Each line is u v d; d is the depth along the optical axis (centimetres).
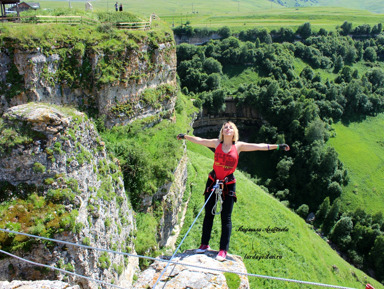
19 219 1855
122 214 2686
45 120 1970
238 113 11919
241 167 10362
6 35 3241
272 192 9475
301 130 10344
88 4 5159
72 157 2078
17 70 3319
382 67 15825
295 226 5553
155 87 4894
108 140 3956
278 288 4169
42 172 1945
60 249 1895
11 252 1780
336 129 11588
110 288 2233
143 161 3834
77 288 1162
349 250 7406
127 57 4169
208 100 11081
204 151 7600
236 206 5400
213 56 13825
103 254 2236
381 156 10881
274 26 16500
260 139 11062
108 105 4028
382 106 12706
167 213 4219
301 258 4825
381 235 7169
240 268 1132
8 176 1945
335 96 12112
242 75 13500
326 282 4756
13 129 1944
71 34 3719
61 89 3653
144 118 4612
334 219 8262
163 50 4891
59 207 1939
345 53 15638
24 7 5847
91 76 3884
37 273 1831
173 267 1130
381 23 17225
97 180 2345
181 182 4894
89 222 2128
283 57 13825
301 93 11962
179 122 6059
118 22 4753
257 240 4844
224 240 1192
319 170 9406
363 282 5650
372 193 9569
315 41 15762
